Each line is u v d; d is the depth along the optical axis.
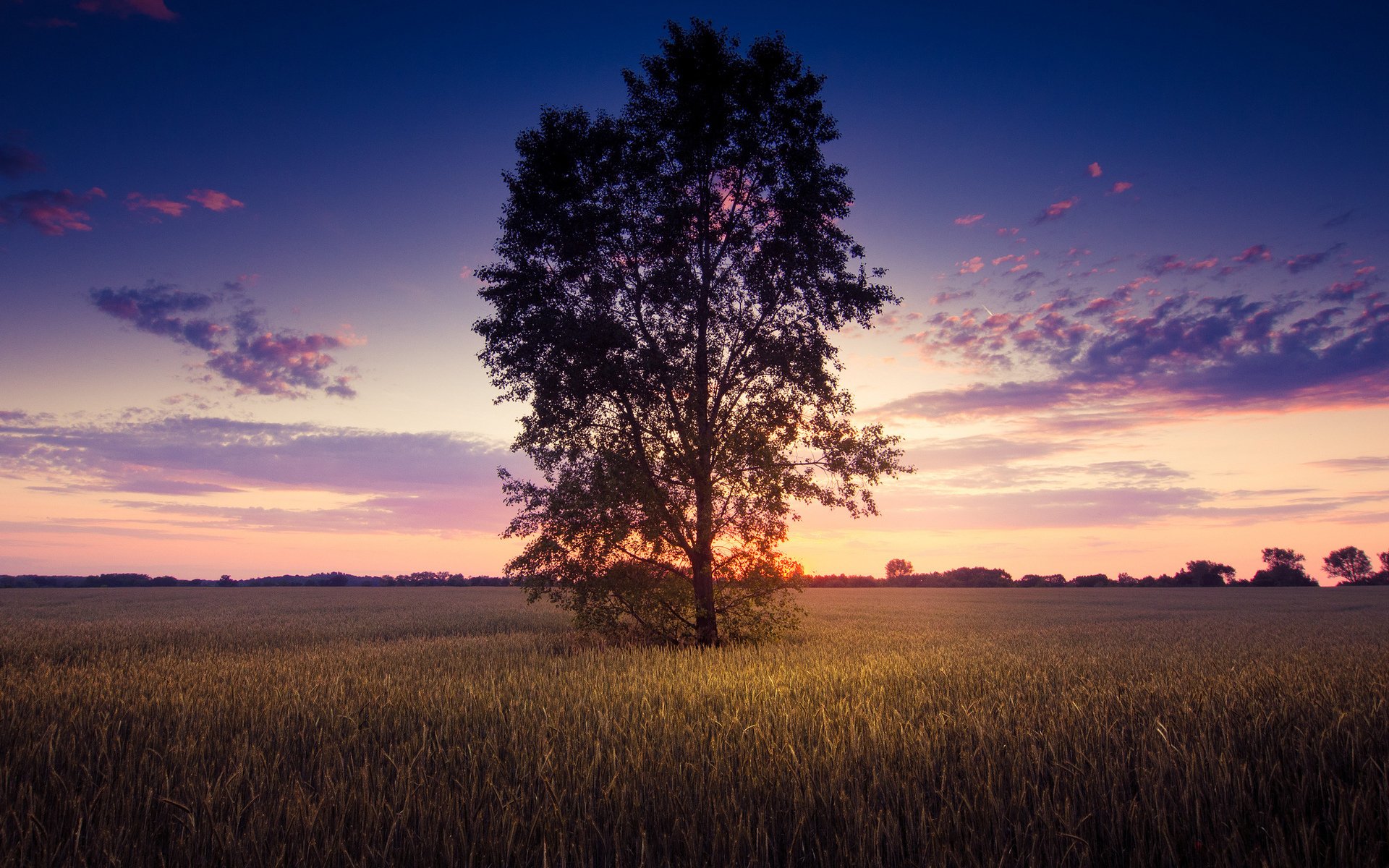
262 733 6.99
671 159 20.30
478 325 20.11
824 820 4.52
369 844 4.11
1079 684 10.35
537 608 45.78
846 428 20.27
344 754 6.31
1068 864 3.88
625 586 19.33
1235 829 4.08
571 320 19.03
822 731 6.56
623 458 19.17
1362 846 4.06
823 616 38.94
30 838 4.22
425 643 20.64
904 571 142.00
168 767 5.84
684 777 5.29
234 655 17.48
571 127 20.33
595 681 10.45
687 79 20.09
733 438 19.59
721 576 20.17
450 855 3.86
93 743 6.55
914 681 10.30
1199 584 126.94
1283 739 6.27
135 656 16.72
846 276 20.33
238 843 4.10
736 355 20.25
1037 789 5.04
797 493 19.53
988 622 33.53
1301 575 125.25
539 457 20.55
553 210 19.75
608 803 4.80
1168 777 5.20
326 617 35.81
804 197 19.97
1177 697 8.77
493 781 5.35
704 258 20.31
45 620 32.88
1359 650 17.80
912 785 5.04
